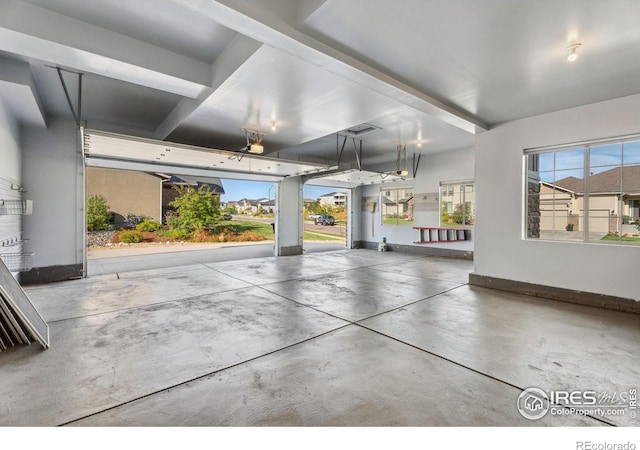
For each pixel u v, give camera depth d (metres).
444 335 3.00
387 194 10.42
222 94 3.87
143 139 4.66
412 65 3.03
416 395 2.00
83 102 4.96
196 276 5.93
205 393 2.02
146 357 2.53
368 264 7.45
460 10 2.24
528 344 2.78
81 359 2.49
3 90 3.81
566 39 2.58
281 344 2.80
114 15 2.91
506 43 2.65
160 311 3.76
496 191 4.85
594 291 3.94
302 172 8.16
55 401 1.92
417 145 7.75
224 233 14.01
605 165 4.01
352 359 2.50
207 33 3.21
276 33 2.38
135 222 12.16
